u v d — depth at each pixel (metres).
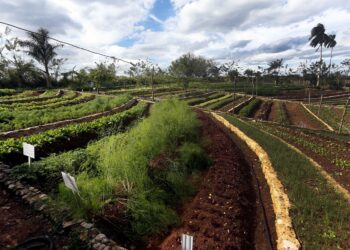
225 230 5.41
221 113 25.56
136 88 55.47
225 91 56.41
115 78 57.91
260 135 14.02
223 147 11.26
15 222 5.22
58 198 5.97
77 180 6.28
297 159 9.77
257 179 8.56
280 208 6.12
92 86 51.88
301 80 84.50
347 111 34.69
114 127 13.05
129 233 5.59
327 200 6.45
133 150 7.20
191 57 79.00
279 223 5.64
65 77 57.78
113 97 30.78
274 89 62.56
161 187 7.34
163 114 12.06
